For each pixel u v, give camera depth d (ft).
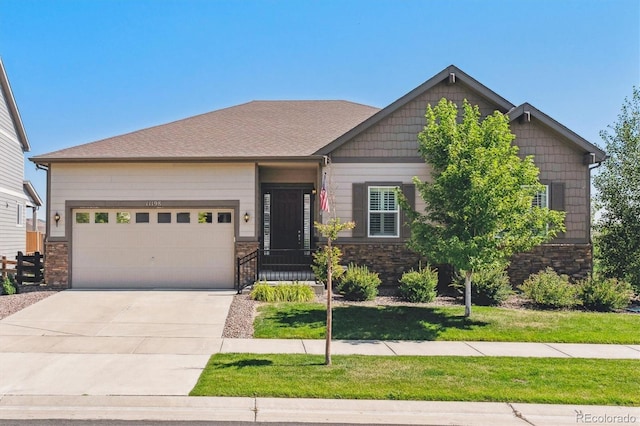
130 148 51.29
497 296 42.98
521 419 19.10
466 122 37.19
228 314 37.22
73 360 25.70
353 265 50.90
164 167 50.01
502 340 31.50
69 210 49.65
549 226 50.57
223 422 18.47
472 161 35.50
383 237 51.55
